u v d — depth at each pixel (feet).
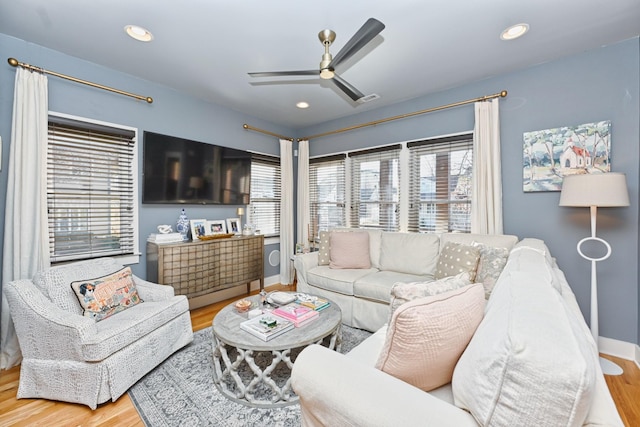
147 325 6.28
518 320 2.26
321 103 11.55
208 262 10.09
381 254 10.46
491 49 7.57
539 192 8.40
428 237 9.56
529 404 1.85
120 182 9.00
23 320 5.62
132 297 7.14
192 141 10.56
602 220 7.57
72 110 8.00
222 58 8.07
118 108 8.87
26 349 5.66
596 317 6.95
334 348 6.53
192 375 6.35
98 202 8.57
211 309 10.71
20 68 7.02
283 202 14.12
